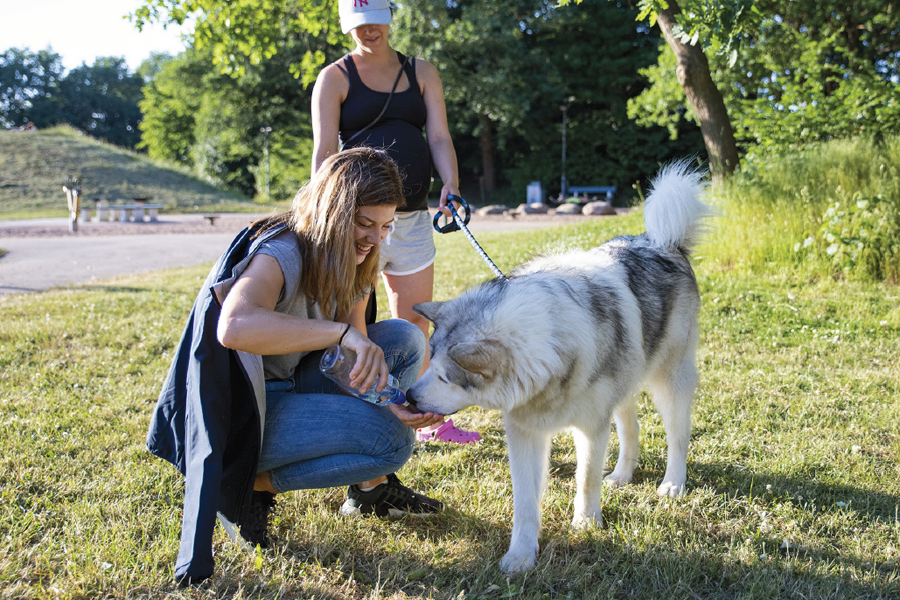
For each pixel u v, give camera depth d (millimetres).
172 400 2137
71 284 8070
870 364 4426
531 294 2355
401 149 3240
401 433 2250
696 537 2457
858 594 2105
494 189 34969
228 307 1935
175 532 2377
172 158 45312
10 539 2285
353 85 3240
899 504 2670
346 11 3166
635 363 2713
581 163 32812
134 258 11516
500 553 2439
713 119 9508
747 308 5812
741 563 2254
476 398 2330
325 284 2131
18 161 28703
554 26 30125
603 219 13180
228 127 34688
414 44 26516
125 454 3057
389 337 2637
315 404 2211
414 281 3463
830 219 6766
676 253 3340
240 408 2062
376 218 2146
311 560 2301
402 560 2311
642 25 31562
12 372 4242
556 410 2402
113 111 73562
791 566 2238
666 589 2125
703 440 3365
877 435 3352
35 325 5449
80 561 2178
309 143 34188
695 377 3123
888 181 7148
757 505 2684
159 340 5090
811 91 9922
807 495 2775
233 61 9672
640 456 3277
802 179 7832
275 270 2035
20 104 68438
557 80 30188
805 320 5379
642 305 2891
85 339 5129
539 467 2482
